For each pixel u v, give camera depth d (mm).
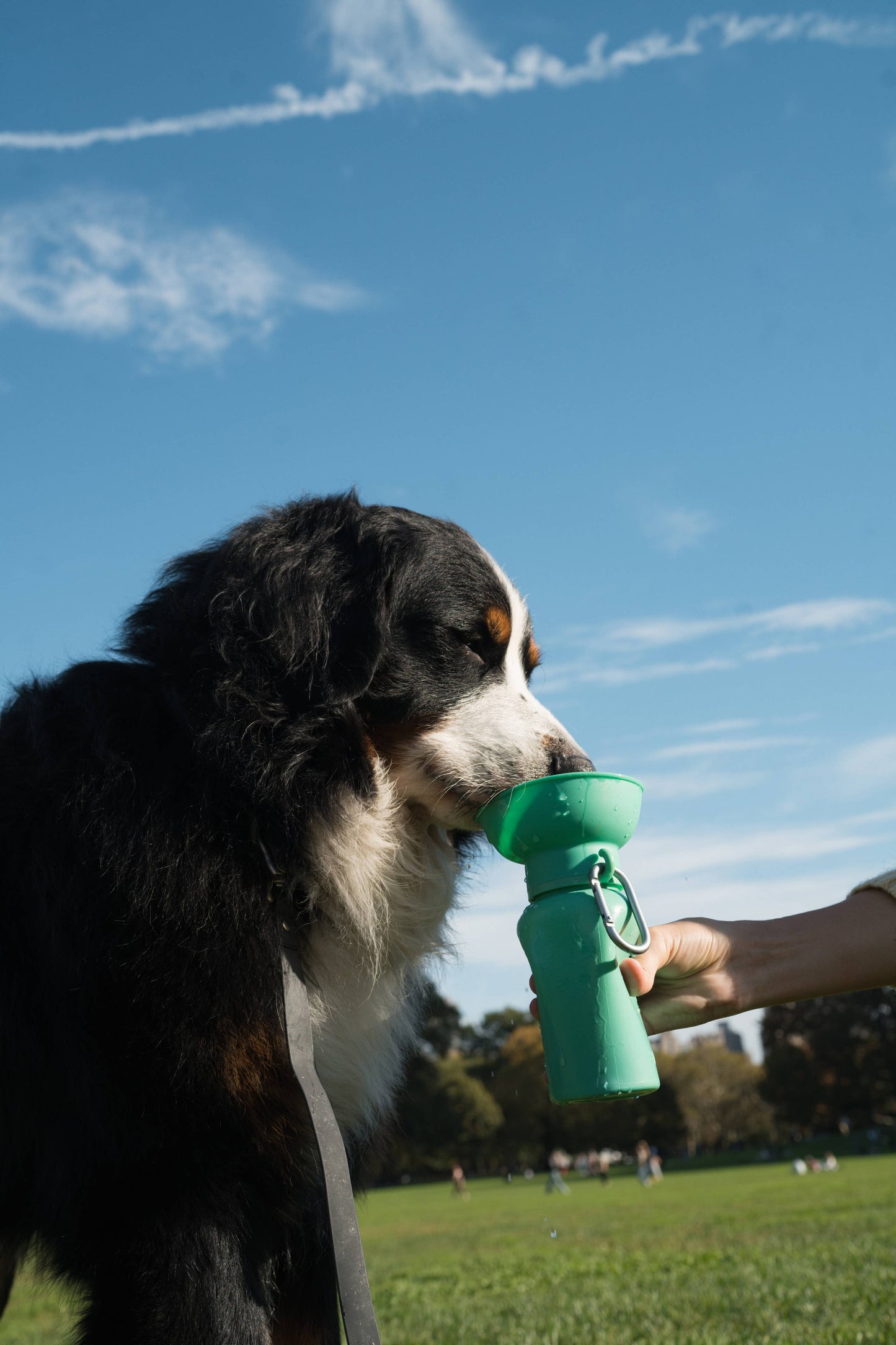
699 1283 2488
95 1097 1081
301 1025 1113
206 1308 1055
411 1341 1872
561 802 947
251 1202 1106
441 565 1371
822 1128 24844
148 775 1148
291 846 1171
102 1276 1066
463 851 1447
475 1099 21906
